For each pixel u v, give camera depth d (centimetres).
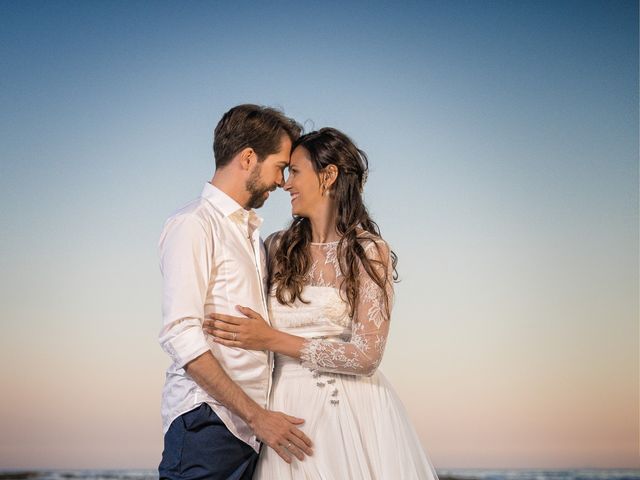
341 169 253
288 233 256
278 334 233
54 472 724
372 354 237
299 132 259
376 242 248
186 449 223
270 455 237
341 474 233
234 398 221
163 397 234
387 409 248
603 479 797
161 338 221
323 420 238
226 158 243
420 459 249
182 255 224
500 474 795
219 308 230
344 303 245
